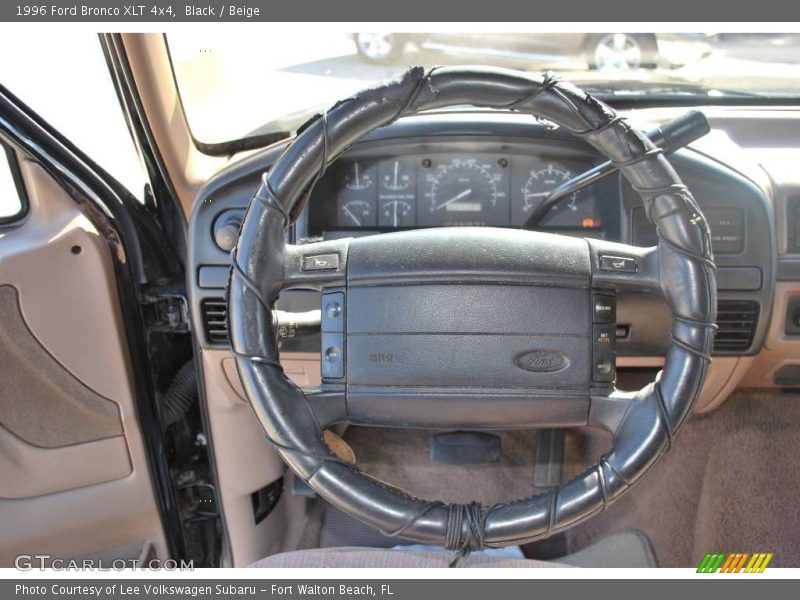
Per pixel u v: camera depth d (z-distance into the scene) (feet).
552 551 5.19
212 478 4.79
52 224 3.82
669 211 2.52
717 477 5.19
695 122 2.75
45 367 3.97
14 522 4.22
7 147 3.64
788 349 4.24
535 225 3.96
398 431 5.46
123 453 4.34
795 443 5.22
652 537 5.01
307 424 2.52
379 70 4.99
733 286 3.92
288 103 4.46
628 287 2.67
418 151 4.19
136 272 4.16
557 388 2.66
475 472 5.48
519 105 2.51
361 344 2.68
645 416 2.53
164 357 4.52
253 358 2.48
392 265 2.64
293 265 2.64
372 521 2.46
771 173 4.03
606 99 4.57
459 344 2.64
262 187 2.50
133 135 3.80
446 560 3.01
